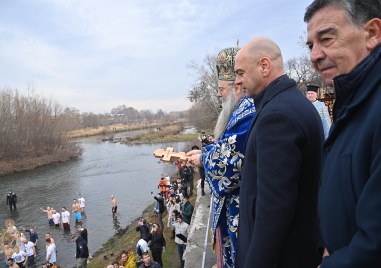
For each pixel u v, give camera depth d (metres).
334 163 1.30
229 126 2.32
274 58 1.87
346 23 1.28
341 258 1.10
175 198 15.34
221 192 2.26
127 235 18.75
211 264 3.85
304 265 1.67
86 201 28.03
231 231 2.33
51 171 43.00
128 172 39.78
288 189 1.53
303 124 1.59
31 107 54.41
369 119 1.17
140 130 111.50
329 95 3.73
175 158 2.70
